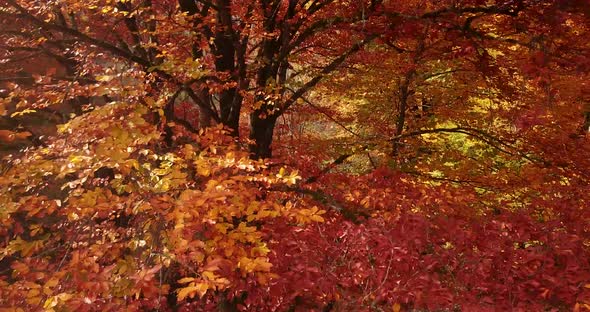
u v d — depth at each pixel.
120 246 3.67
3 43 6.75
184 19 5.97
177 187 3.83
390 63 8.48
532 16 4.99
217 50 6.89
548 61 4.77
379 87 9.77
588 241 5.08
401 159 9.99
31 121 6.23
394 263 4.33
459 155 9.38
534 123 5.64
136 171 3.76
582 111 7.66
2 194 3.44
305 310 4.86
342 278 4.34
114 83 4.11
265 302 4.59
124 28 8.55
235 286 4.25
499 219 5.02
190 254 3.29
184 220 3.53
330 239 4.83
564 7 4.50
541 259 4.34
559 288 4.08
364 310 4.13
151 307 4.01
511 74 6.51
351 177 7.57
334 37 7.95
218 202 3.73
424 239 4.53
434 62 9.04
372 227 4.71
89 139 3.79
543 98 6.46
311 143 9.60
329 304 4.87
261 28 6.73
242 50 7.09
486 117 9.02
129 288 3.02
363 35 6.50
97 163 3.52
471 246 4.51
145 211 3.64
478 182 8.47
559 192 6.79
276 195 6.09
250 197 4.30
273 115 7.48
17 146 5.54
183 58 7.14
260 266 3.40
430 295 4.04
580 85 6.68
